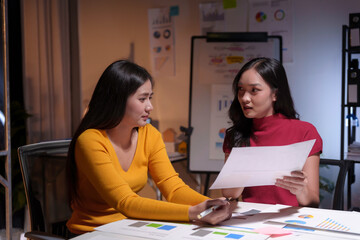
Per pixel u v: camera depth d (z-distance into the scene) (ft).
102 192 4.23
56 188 10.94
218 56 9.61
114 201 4.13
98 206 4.63
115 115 4.51
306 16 9.50
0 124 6.18
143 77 4.56
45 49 11.27
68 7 11.71
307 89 9.60
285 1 9.68
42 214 4.68
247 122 5.44
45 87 11.31
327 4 9.29
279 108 5.23
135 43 11.35
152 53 11.15
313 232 3.33
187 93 10.81
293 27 9.65
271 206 4.30
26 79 11.30
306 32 9.53
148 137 5.11
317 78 9.48
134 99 4.49
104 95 4.55
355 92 8.14
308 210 4.07
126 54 11.47
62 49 11.48
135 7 11.28
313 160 4.91
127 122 4.61
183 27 10.75
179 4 10.75
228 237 3.22
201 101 9.65
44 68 11.29
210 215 3.61
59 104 11.43
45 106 11.35
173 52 10.91
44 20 11.21
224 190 4.95
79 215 4.68
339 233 3.29
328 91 9.39
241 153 3.42
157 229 3.54
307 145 3.64
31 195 4.63
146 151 5.04
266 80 4.93
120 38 11.51
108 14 11.61
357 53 8.57
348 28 8.37
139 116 4.54
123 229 3.56
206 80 9.65
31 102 11.35
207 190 9.60
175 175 4.99
